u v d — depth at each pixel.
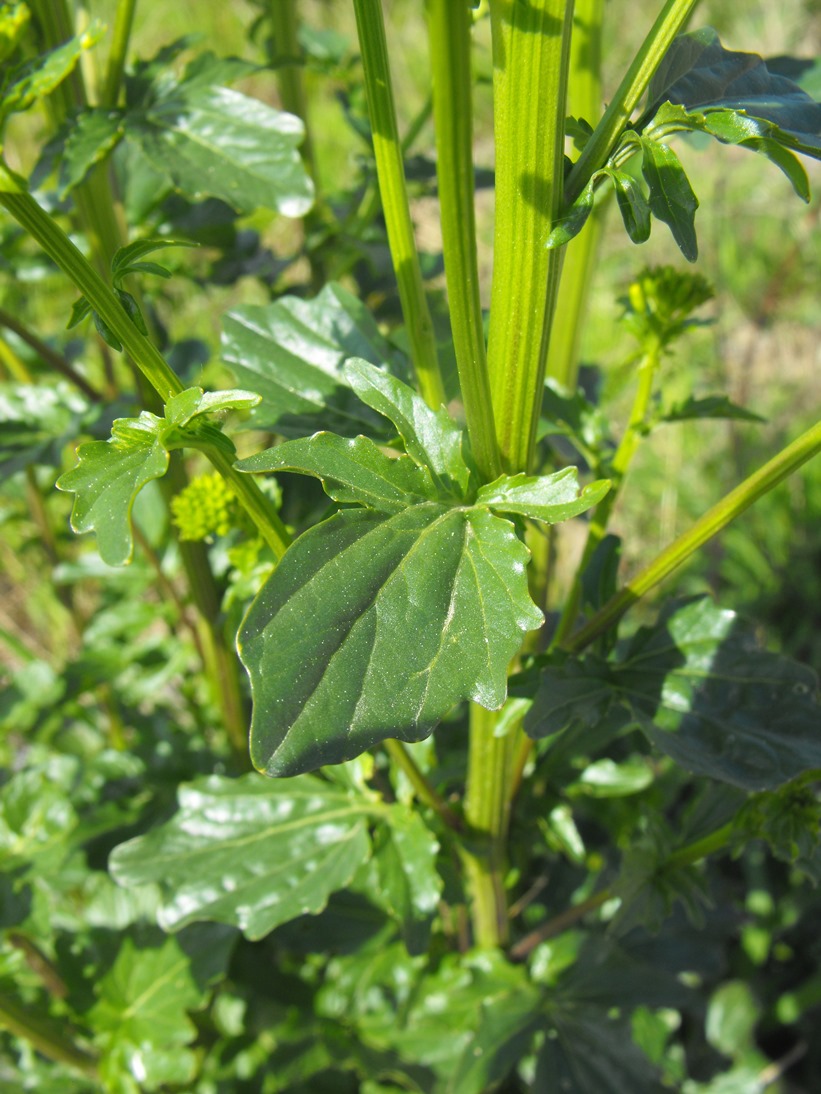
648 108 0.19
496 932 0.31
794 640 0.57
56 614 0.58
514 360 0.19
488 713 0.24
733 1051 0.44
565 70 0.17
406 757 0.25
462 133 0.16
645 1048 0.36
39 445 0.32
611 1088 0.31
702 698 0.23
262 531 0.20
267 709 0.16
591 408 0.26
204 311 0.61
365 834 0.26
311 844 0.27
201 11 0.89
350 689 0.17
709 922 0.41
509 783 0.26
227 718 0.35
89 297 0.18
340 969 0.35
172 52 0.28
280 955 0.40
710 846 0.25
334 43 0.41
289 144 0.26
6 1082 0.36
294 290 0.37
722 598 0.59
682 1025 0.46
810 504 0.61
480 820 0.26
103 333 0.18
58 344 0.39
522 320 0.19
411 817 0.26
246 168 0.26
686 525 0.62
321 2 0.78
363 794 0.27
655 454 0.63
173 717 0.47
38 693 0.39
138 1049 0.31
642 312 0.25
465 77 0.16
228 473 0.19
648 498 0.63
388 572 0.17
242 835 0.27
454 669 0.17
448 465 0.19
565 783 0.30
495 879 0.29
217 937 0.33
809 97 0.20
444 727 0.37
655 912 0.26
